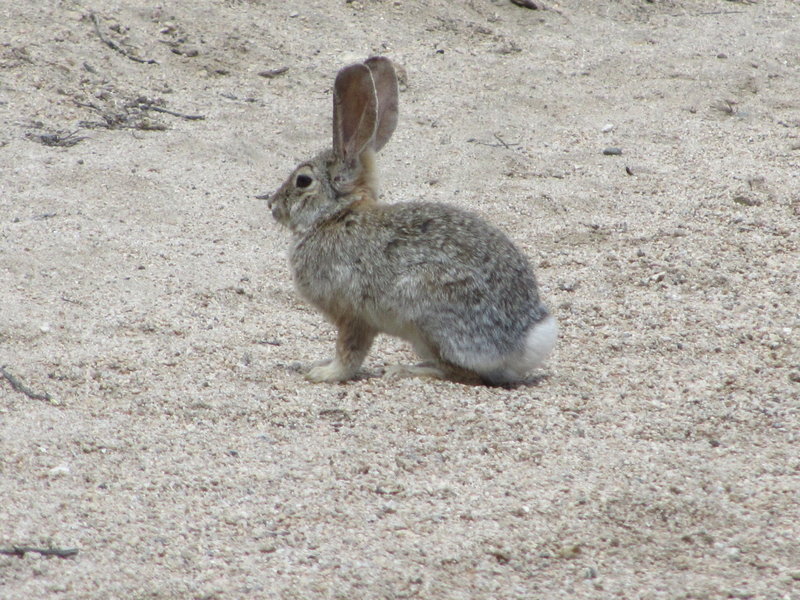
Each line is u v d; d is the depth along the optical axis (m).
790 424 16.69
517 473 14.91
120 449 15.16
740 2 46.97
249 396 17.23
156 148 28.86
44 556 12.49
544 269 24.08
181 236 24.70
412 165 29.91
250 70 34.28
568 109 34.94
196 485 14.30
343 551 12.88
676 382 18.39
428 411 16.94
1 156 27.11
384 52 37.09
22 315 19.91
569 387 18.14
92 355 18.45
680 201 28.52
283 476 14.66
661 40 41.62
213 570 12.42
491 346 18.02
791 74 39.47
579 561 12.92
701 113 35.56
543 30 41.09
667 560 13.00
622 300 22.38
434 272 17.86
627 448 15.76
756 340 20.31
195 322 20.55
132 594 11.92
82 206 25.30
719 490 14.53
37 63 31.77
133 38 34.41
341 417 16.67
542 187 29.06
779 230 26.52
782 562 12.91
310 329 20.91
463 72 36.69
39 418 15.86
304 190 18.83
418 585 12.31
